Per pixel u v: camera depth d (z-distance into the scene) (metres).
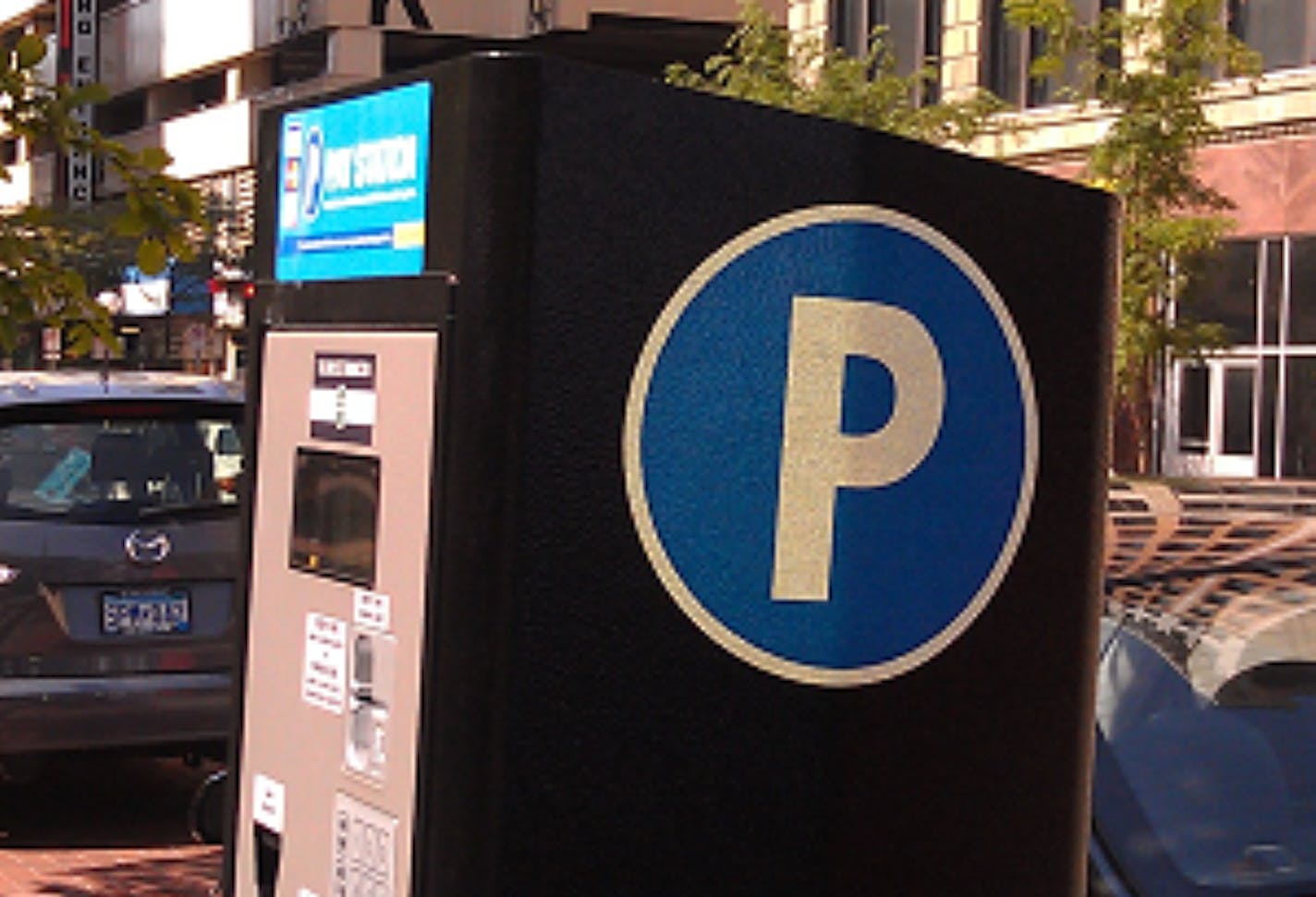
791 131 2.44
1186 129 18.72
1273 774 3.97
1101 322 2.71
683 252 2.38
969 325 2.60
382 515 2.45
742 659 2.45
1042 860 2.71
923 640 2.58
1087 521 2.72
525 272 2.29
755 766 2.46
